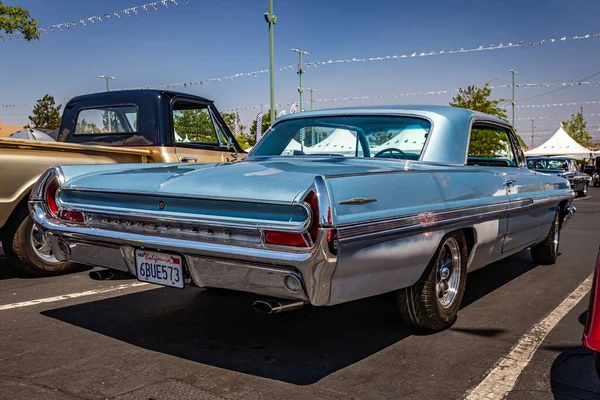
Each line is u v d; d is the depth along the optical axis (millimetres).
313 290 2664
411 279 3277
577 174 20453
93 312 4152
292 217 2693
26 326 3799
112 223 3328
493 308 4410
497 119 4883
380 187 2967
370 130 4141
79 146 5152
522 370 3133
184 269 3064
